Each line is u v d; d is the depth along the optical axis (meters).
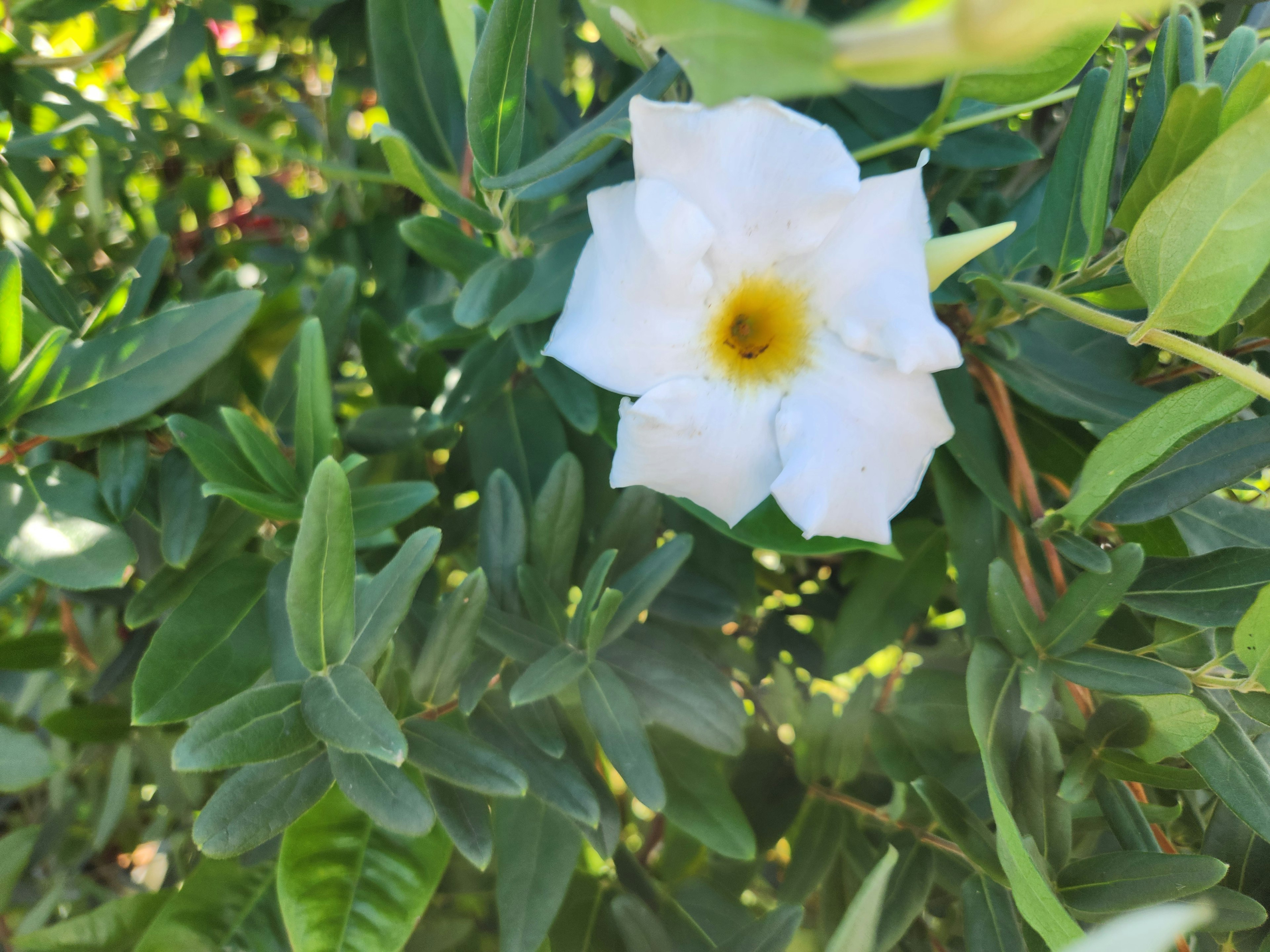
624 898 0.23
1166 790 0.24
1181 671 0.20
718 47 0.08
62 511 0.20
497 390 0.25
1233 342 0.23
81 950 0.25
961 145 0.23
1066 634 0.20
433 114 0.26
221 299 0.21
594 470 0.27
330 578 0.18
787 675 0.29
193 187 0.36
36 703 0.32
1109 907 0.19
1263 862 0.20
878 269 0.20
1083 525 0.21
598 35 0.31
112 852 0.35
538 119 0.26
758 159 0.19
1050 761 0.20
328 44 0.34
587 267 0.19
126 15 0.31
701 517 0.23
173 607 0.22
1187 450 0.21
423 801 0.18
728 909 0.25
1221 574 0.20
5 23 0.29
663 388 0.19
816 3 0.25
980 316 0.23
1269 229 0.16
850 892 0.25
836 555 0.31
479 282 0.22
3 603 0.27
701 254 0.19
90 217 0.33
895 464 0.20
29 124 0.30
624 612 0.22
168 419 0.20
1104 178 0.20
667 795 0.24
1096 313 0.20
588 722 0.22
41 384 0.21
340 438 0.25
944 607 0.32
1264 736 0.21
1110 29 0.18
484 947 0.26
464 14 0.23
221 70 0.30
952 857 0.24
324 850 0.22
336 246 0.33
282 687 0.18
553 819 0.23
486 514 0.23
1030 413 0.25
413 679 0.20
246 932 0.23
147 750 0.28
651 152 0.18
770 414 0.20
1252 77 0.17
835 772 0.26
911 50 0.07
